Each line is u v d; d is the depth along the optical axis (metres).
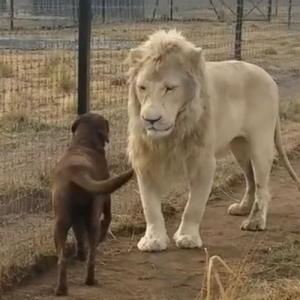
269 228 12.87
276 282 9.80
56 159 15.77
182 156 11.16
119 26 18.05
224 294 8.39
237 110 12.20
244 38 29.92
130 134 11.24
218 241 12.07
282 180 16.38
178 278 10.47
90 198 9.48
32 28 20.77
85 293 9.80
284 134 20.03
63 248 9.54
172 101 10.48
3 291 9.85
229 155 16.27
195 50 10.66
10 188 13.79
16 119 19.59
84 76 11.88
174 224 13.02
